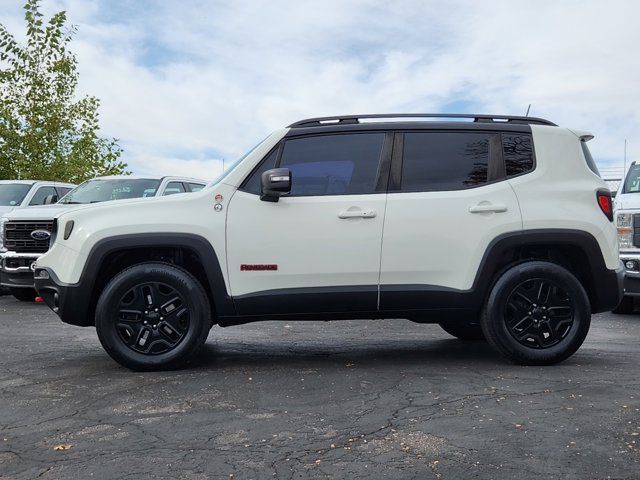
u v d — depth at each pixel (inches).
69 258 224.8
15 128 821.9
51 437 158.1
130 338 223.6
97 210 228.1
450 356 250.8
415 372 219.9
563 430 156.2
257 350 268.8
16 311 414.6
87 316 228.2
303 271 224.7
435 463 136.7
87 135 850.8
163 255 235.3
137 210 226.4
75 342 290.4
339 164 231.9
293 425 162.9
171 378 213.9
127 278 221.1
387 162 232.1
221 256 224.4
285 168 223.0
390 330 331.0
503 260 234.2
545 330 231.0
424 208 227.3
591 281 233.9
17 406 184.9
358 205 226.1
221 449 146.8
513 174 234.5
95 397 192.1
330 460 139.3
